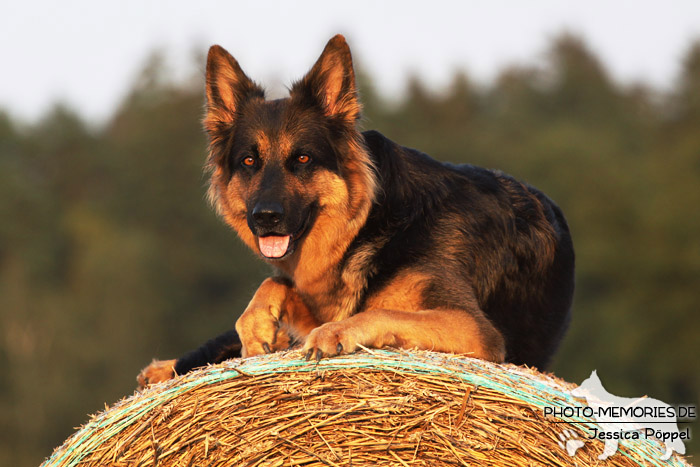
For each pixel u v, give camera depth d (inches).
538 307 396.8
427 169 377.4
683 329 1876.2
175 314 2345.0
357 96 369.1
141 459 289.6
